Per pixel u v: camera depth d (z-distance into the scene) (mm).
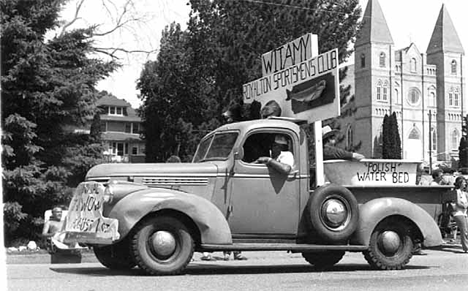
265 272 10016
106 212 8938
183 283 8156
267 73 12203
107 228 8656
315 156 10156
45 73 17562
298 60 11250
